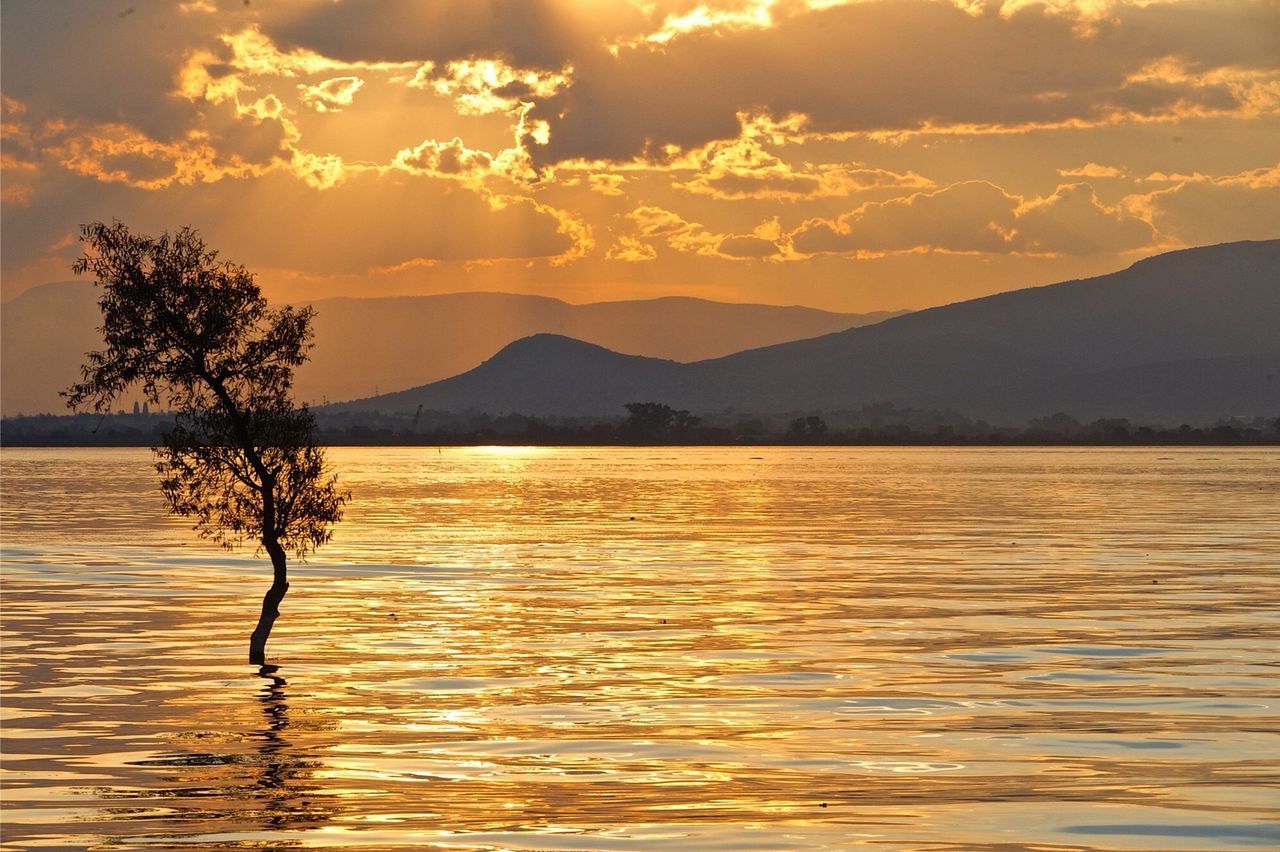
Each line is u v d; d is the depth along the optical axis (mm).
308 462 58156
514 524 145375
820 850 31312
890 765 39031
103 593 81812
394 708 46969
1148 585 85188
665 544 118562
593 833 32562
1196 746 41250
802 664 55812
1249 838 32281
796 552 110000
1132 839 32188
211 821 33531
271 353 57906
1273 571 93938
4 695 49344
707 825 33188
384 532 133500
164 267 57062
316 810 34500
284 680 52375
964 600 77250
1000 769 38562
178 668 55094
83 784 36969
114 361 57062
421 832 32625
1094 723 44438
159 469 57594
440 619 69875
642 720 45031
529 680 52250
